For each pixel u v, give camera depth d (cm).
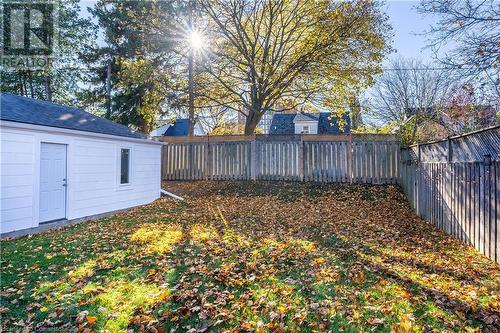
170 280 408
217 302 349
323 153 1186
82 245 586
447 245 539
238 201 1038
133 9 1700
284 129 2600
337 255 502
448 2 491
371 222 746
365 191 1067
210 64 1443
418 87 2028
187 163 1371
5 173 682
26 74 2102
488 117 704
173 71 1623
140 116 1917
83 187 884
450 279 393
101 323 312
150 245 568
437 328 289
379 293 361
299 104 1591
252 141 1273
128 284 398
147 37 1572
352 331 292
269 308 335
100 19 1983
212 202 1041
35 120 755
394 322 302
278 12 1317
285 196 1073
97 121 1062
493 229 450
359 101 1616
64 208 829
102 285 398
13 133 699
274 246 553
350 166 1155
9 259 505
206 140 1341
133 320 315
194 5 1382
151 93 1577
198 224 744
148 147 1165
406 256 488
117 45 1997
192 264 464
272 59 1377
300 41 1398
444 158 632
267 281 402
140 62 1545
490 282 378
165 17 1438
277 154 1241
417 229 664
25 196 723
